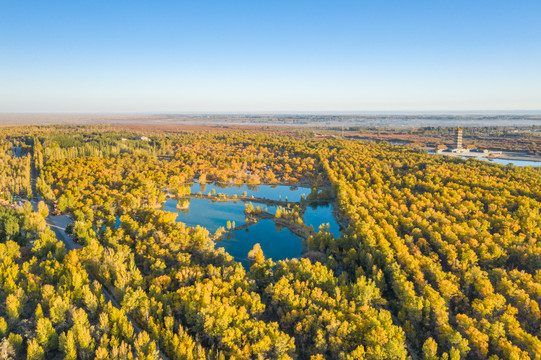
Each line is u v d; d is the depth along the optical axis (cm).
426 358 8281
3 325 7919
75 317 8212
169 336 8212
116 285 9950
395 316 10556
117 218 18575
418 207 18050
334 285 10650
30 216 14975
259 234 18075
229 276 11125
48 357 8019
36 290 9438
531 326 9675
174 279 10856
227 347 8300
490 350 8719
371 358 7944
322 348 8500
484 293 10344
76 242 14462
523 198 17750
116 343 7819
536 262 12212
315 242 15425
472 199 19050
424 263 11969
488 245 13188
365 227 14500
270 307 10312
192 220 19962
